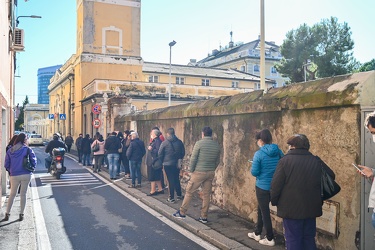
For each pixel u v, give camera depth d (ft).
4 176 28.53
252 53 199.31
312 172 12.44
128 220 22.82
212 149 21.21
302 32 100.48
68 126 123.54
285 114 17.95
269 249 16.44
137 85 92.94
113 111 58.29
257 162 16.61
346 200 14.42
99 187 35.40
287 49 102.27
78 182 38.58
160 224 21.86
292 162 12.57
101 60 105.50
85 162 55.31
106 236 19.51
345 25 100.68
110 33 107.24
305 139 13.00
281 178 12.61
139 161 33.94
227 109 23.02
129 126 48.03
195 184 21.26
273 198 12.84
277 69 106.22
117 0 108.17
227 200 23.70
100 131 75.00
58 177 40.75
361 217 13.64
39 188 34.73
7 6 30.48
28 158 22.33
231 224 20.68
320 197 12.56
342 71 96.94
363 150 13.53
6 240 18.45
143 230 20.59
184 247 17.70
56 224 21.85
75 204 27.50
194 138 28.73
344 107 14.48
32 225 21.20
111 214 24.40
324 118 15.51
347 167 14.34
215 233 18.98
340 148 14.69
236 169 22.59
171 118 32.99
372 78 13.79
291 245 12.54
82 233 20.06
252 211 20.89
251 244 17.17
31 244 17.92
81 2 106.32
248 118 21.25
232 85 158.92
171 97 96.37
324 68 97.60
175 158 26.66
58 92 149.28
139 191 31.78
